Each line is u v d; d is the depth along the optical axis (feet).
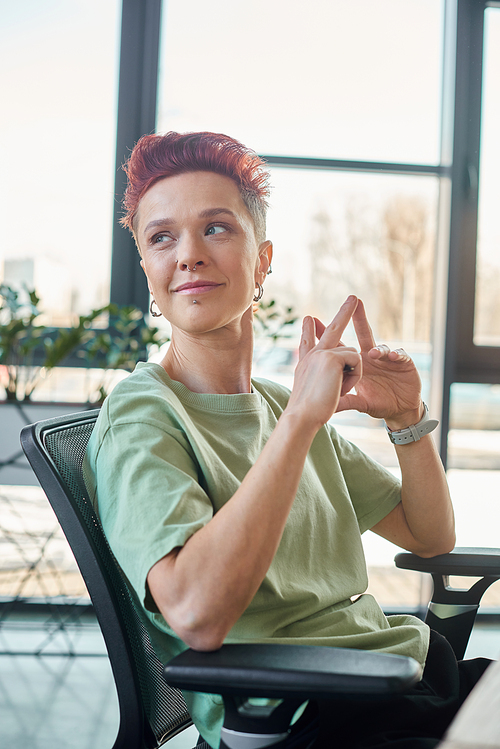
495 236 9.06
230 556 2.23
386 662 2.05
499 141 8.96
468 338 9.13
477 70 8.85
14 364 8.04
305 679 1.98
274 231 8.95
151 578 2.32
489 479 9.09
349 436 8.94
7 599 8.63
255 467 2.42
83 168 8.87
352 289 9.05
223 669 2.07
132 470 2.58
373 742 2.61
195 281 3.04
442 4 8.96
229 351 3.27
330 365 2.60
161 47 8.84
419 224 9.07
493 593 9.47
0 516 8.55
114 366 7.95
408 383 3.51
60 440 2.96
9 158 8.80
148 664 2.84
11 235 8.84
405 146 9.02
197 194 3.06
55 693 6.86
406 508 3.67
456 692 3.03
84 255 8.92
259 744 2.13
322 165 8.91
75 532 2.66
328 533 3.29
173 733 2.93
